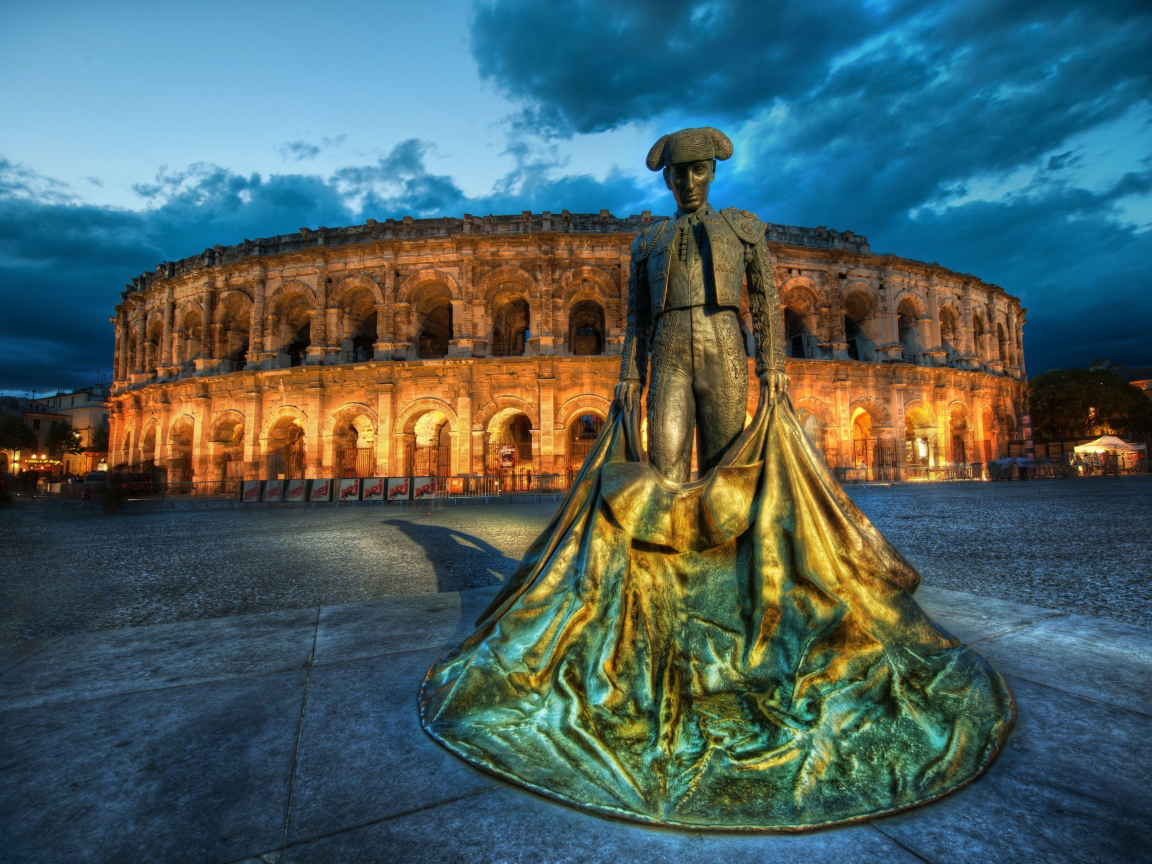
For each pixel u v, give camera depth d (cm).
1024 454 3906
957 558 750
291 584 684
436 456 3259
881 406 3288
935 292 3594
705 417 331
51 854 167
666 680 247
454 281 3006
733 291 321
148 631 438
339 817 185
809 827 173
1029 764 212
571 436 3409
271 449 3070
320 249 3064
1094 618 425
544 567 289
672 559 285
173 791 203
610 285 2966
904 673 255
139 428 3712
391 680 317
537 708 241
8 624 514
